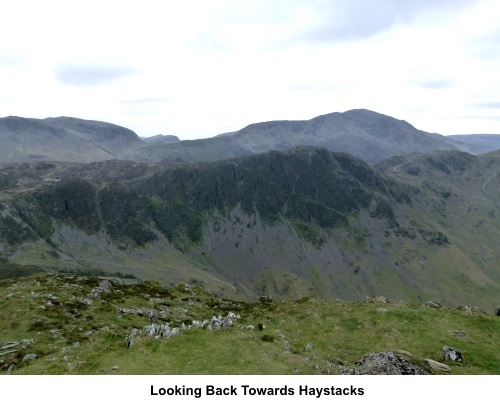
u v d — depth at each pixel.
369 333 43.12
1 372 38.28
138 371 30.23
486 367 36.50
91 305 67.00
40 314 58.12
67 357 34.62
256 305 82.50
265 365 31.92
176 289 97.31
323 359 36.34
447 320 47.31
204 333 37.62
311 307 51.56
